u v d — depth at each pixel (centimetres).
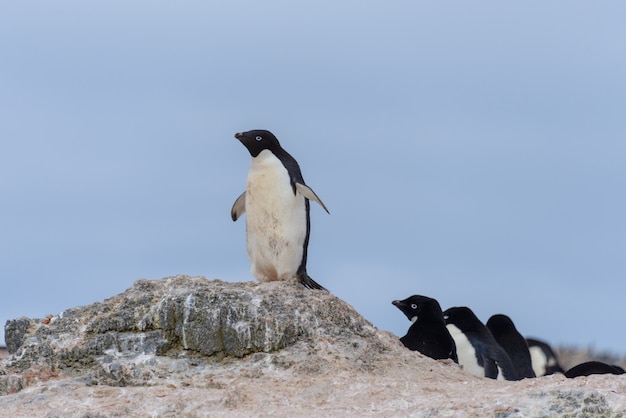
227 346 1705
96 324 1742
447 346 2134
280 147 1967
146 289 1808
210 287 1770
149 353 1709
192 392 1532
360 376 1639
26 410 1521
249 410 1491
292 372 1652
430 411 1428
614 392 1425
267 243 1944
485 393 1491
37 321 1808
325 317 1764
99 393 1561
